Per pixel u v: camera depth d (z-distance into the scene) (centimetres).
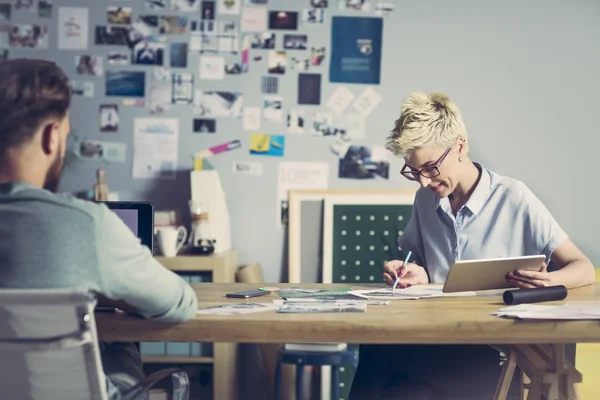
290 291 198
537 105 346
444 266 229
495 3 345
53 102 129
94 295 128
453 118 213
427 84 346
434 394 200
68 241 124
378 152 346
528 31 346
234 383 325
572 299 181
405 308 166
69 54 345
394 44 346
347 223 340
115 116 346
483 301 179
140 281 131
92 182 346
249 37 346
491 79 346
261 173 346
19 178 129
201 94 346
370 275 340
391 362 205
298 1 346
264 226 347
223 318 150
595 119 346
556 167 347
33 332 122
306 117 346
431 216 233
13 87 128
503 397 181
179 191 346
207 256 306
